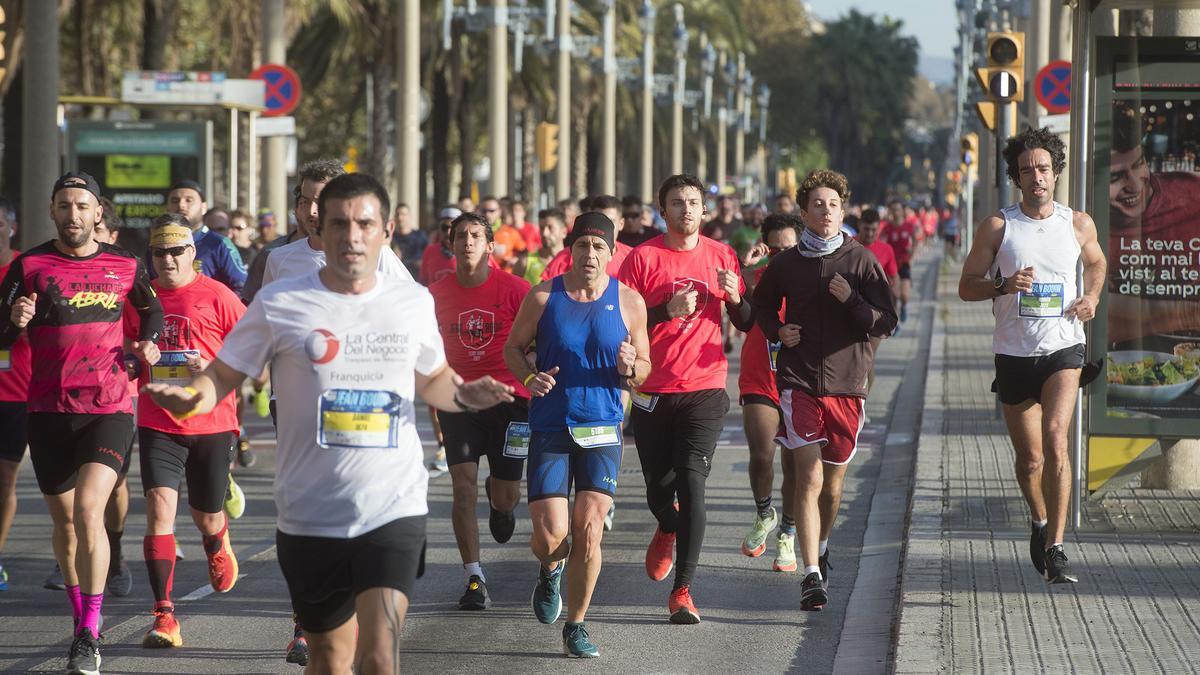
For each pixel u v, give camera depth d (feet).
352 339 24.76
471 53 224.33
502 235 94.53
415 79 141.90
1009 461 60.39
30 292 36.35
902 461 66.80
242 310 39.58
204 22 172.96
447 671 34.45
